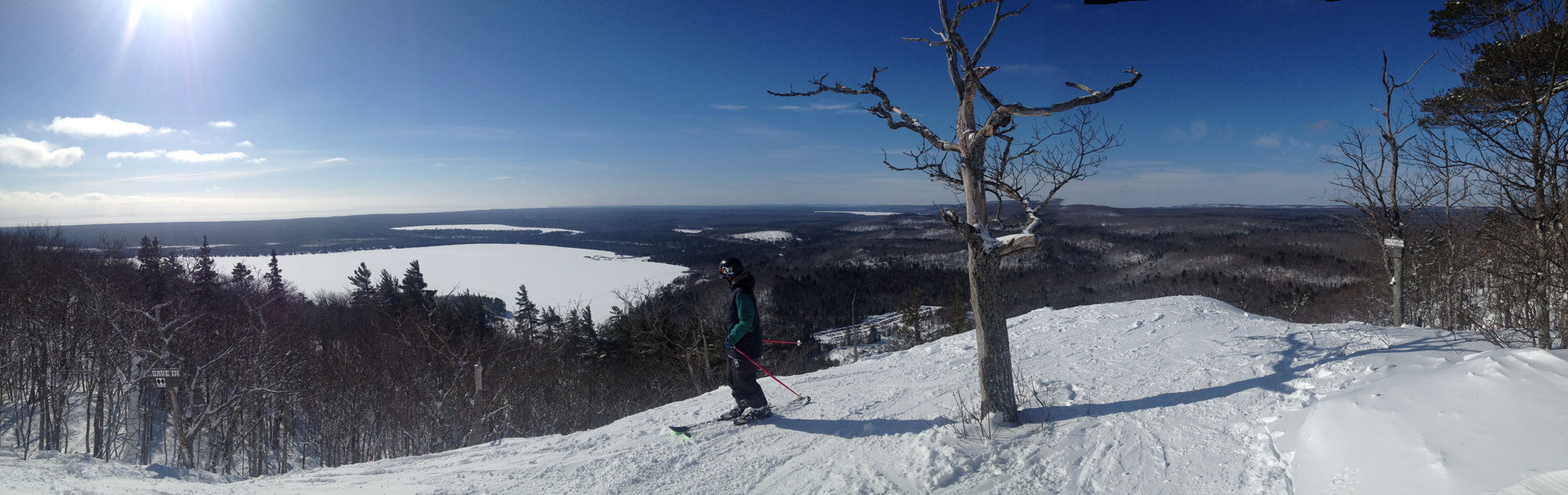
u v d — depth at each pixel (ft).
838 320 172.14
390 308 146.00
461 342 91.56
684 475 16.71
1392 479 11.15
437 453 21.53
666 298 94.17
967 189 17.90
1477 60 24.45
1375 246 71.15
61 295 84.17
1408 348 20.13
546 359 92.02
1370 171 38.52
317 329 115.96
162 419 81.00
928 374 26.73
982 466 15.25
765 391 26.94
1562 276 19.22
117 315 71.41
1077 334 31.86
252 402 75.72
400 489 16.69
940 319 122.52
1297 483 12.26
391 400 82.69
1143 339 28.48
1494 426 11.50
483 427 71.92
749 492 15.39
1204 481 13.16
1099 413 18.15
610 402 103.50
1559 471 9.53
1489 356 15.26
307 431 92.89
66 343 77.97
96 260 119.44
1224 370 20.72
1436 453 11.29
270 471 79.87
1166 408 17.80
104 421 74.38
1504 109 24.07
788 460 17.33
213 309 117.91
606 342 115.96
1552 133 19.89
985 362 18.15
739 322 20.75
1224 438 15.19
